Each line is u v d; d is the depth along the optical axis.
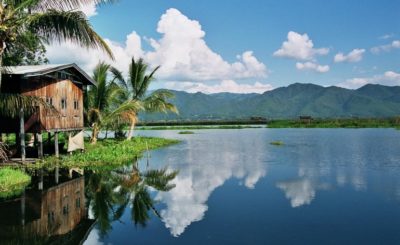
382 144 35.59
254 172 19.59
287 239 9.38
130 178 18.17
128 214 11.84
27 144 29.75
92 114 33.25
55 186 16.16
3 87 20.89
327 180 17.00
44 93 22.80
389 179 17.09
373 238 9.38
